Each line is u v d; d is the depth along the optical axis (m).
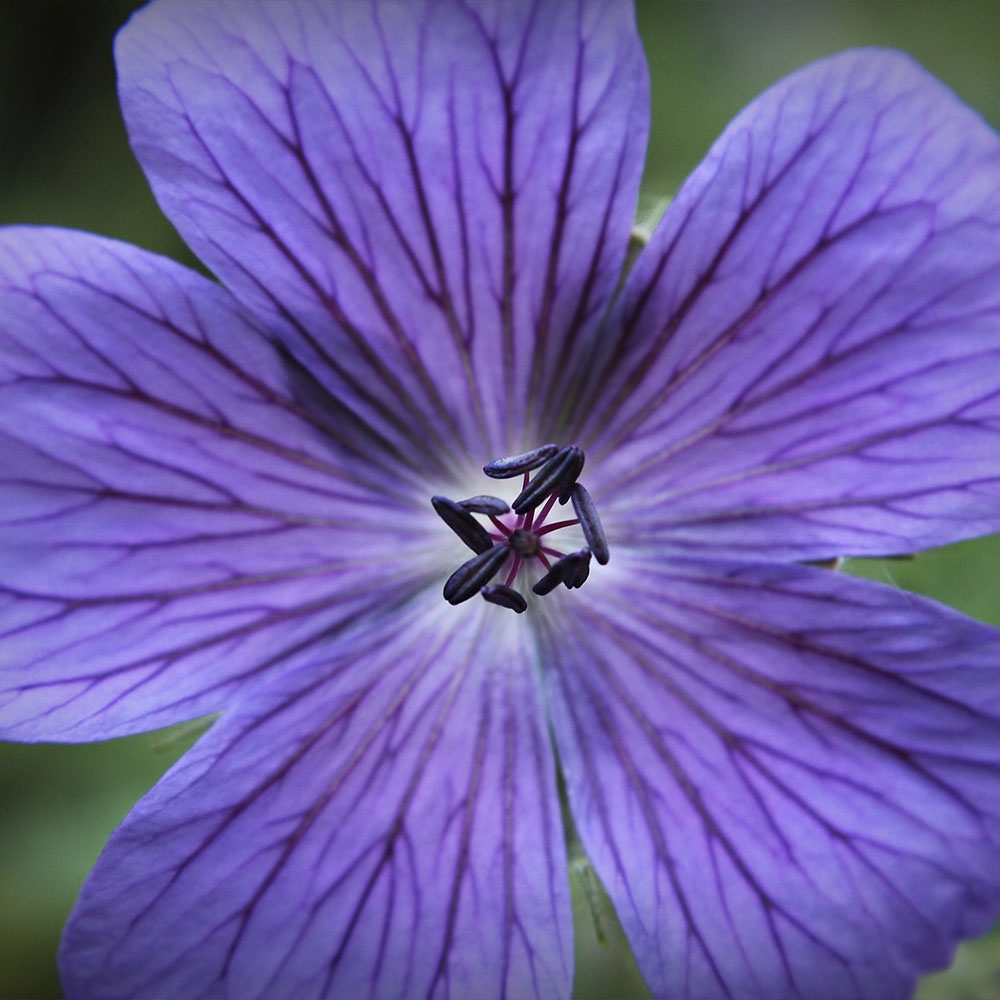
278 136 0.16
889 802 0.16
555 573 0.17
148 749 0.20
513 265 0.16
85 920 0.16
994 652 0.16
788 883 0.16
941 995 0.19
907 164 0.16
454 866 0.17
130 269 0.16
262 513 0.16
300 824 0.16
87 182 0.21
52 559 0.16
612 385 0.17
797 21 0.21
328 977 0.16
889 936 0.16
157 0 0.16
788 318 0.16
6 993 0.20
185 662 0.16
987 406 0.16
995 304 0.16
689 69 0.21
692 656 0.17
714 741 0.17
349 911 0.16
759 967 0.16
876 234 0.16
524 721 0.17
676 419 0.17
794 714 0.16
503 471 0.17
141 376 0.16
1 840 0.20
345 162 0.16
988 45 0.21
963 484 0.16
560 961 0.16
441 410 0.17
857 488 0.16
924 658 0.16
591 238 0.16
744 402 0.16
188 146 0.16
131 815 0.16
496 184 0.16
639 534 0.17
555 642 0.17
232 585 0.16
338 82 0.16
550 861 0.17
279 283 0.16
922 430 0.16
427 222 0.16
